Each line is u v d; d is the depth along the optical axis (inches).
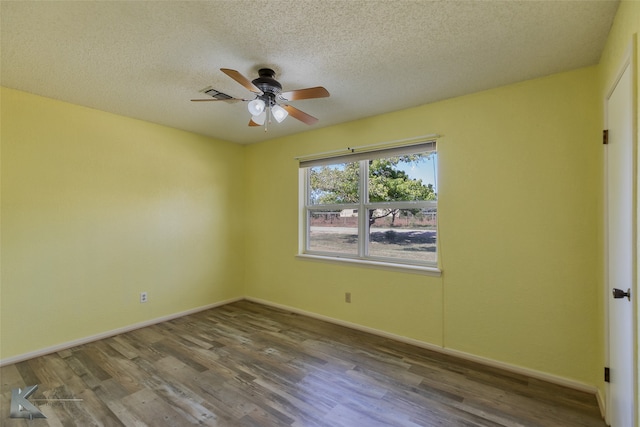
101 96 108.6
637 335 52.7
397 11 63.3
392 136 122.2
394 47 76.9
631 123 54.4
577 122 87.2
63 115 113.2
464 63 84.7
